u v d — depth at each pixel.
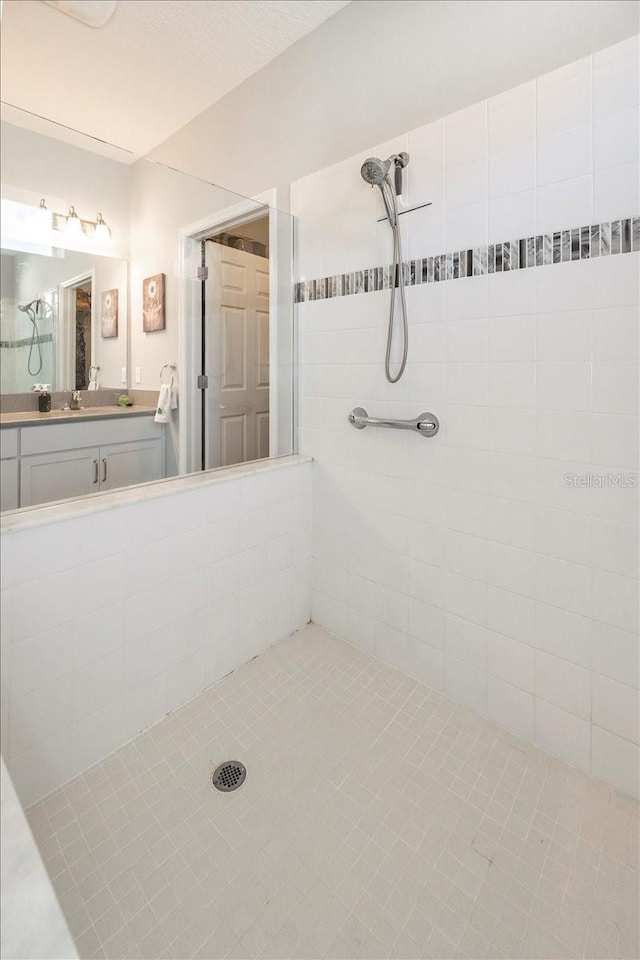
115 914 1.12
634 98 1.27
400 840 1.30
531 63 1.46
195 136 2.66
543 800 1.42
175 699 1.78
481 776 1.50
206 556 1.85
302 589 2.29
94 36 2.06
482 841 1.30
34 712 1.40
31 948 0.54
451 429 1.72
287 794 1.44
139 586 1.64
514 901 1.15
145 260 1.91
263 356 2.25
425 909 1.14
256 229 2.21
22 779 1.39
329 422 2.13
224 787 1.46
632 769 1.42
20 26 2.00
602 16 1.33
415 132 1.71
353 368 2.00
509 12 1.50
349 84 1.93
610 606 1.43
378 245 1.86
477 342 1.62
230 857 1.25
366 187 1.87
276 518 2.11
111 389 1.80
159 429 1.94
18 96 2.48
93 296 1.77
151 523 1.66
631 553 1.38
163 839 1.30
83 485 1.71
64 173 1.71
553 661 1.56
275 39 2.10
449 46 1.64
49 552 1.41
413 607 1.92
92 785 1.47
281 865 1.24
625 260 1.31
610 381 1.37
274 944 1.07
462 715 1.76
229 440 2.19
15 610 1.35
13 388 1.54
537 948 1.06
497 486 1.63
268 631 2.14
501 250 1.53
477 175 1.57
